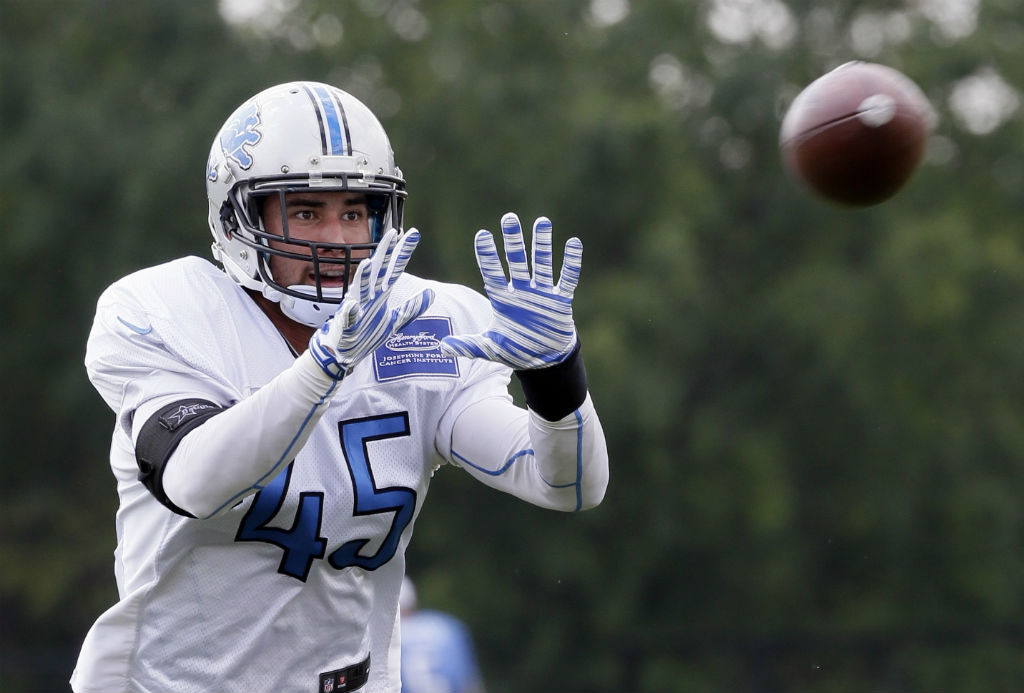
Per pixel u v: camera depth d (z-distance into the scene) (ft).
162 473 30.04
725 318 184.14
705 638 166.20
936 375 176.76
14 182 171.73
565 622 165.48
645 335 165.17
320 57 182.60
